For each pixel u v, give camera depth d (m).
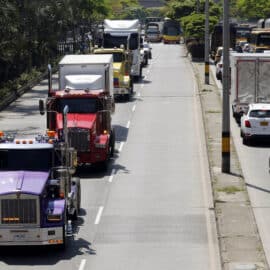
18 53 162.75
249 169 86.62
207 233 62.03
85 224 64.75
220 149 96.38
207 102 139.00
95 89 99.25
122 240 60.12
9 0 151.62
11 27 148.00
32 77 176.75
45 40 194.12
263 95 114.62
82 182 80.94
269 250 57.03
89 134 83.31
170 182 80.50
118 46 172.62
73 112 87.06
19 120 124.38
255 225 63.12
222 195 73.19
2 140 60.50
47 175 57.62
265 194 74.75
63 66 103.44
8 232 54.44
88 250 57.50
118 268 53.34
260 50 192.25
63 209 55.53
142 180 81.56
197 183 79.94
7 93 147.25
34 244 54.66
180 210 69.19
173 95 152.62
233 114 119.19
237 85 115.06
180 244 59.03
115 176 83.62
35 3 173.25
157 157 93.75
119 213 68.38
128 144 102.44
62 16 194.88
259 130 99.31
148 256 56.06
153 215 67.62
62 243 55.31
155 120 122.31
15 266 53.75
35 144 59.62
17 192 53.84
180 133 110.19
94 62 103.50
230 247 57.06
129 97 145.75
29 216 54.31
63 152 59.50
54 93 88.12
